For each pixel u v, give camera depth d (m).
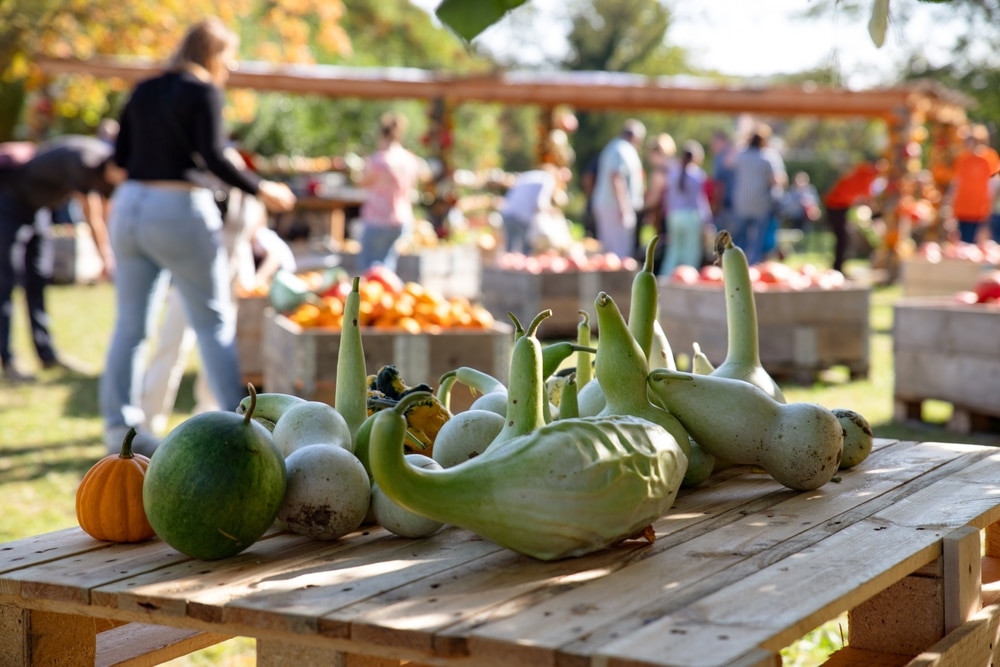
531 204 13.17
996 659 2.17
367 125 28.23
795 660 3.30
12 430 6.76
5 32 17.19
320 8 22.64
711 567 1.79
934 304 6.93
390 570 1.82
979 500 2.23
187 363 9.68
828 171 36.12
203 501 1.83
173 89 5.22
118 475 2.04
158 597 1.70
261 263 8.09
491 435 2.16
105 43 18.66
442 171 16.28
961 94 18.80
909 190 16.83
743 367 2.52
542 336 11.13
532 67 47.78
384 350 6.05
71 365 9.14
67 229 17.88
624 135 13.31
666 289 9.15
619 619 1.55
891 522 2.07
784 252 24.36
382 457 1.74
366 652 1.58
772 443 2.24
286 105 24.73
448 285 12.88
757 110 16.06
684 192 13.30
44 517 4.88
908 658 2.12
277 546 1.99
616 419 1.93
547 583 1.72
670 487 1.92
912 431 6.72
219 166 5.28
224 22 20.14
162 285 5.63
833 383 8.57
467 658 1.50
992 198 16.59
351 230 16.92
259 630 1.65
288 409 2.24
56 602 1.80
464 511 1.78
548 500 1.78
